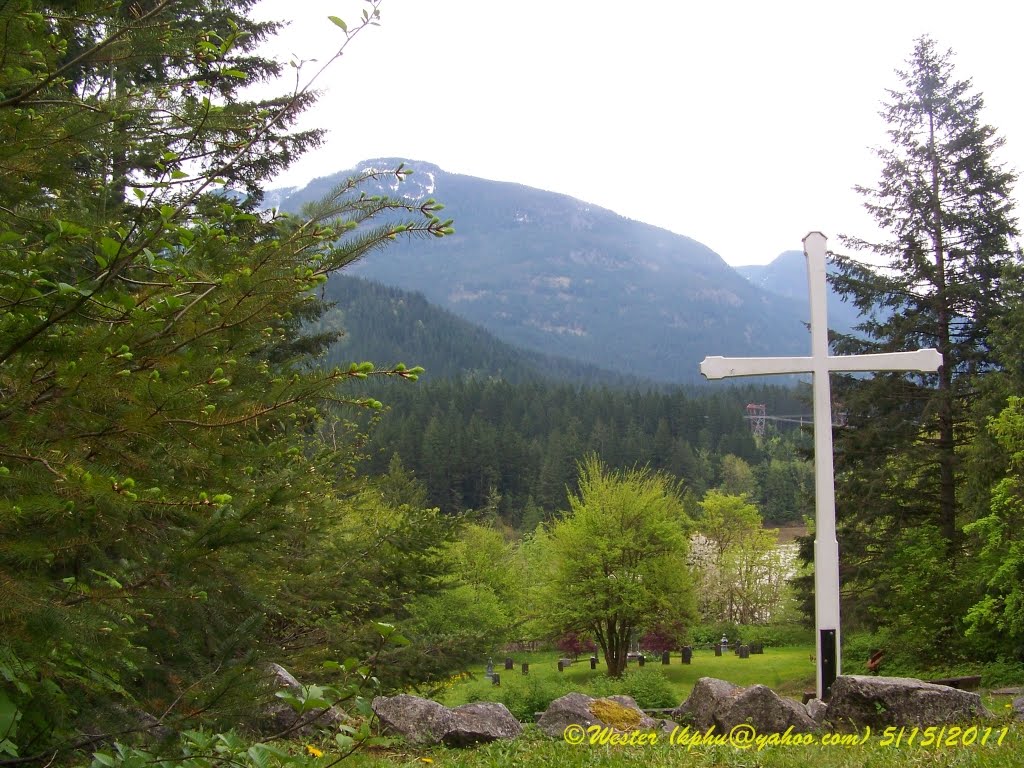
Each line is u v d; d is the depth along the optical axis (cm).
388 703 666
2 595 231
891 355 1011
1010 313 1920
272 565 473
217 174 336
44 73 300
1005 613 1477
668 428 9912
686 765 542
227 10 412
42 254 258
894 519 2102
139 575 299
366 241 311
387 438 7975
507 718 692
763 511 8694
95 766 266
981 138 2141
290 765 407
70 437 264
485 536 3125
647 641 3409
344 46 332
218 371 273
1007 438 1509
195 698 283
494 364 19762
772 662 3222
